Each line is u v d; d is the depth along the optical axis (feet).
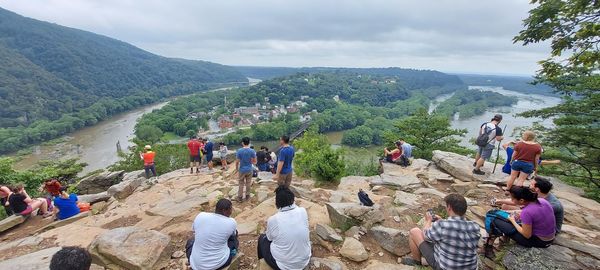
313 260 15.07
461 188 27.04
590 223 19.62
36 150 196.75
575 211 21.40
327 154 33.14
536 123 44.78
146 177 42.52
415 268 14.19
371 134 257.75
